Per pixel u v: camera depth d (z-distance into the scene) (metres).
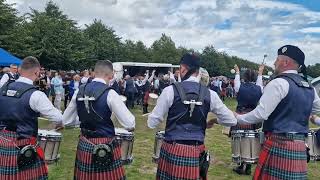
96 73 3.30
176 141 3.00
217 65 56.66
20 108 3.08
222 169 6.22
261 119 2.98
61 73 15.84
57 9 44.91
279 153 2.99
